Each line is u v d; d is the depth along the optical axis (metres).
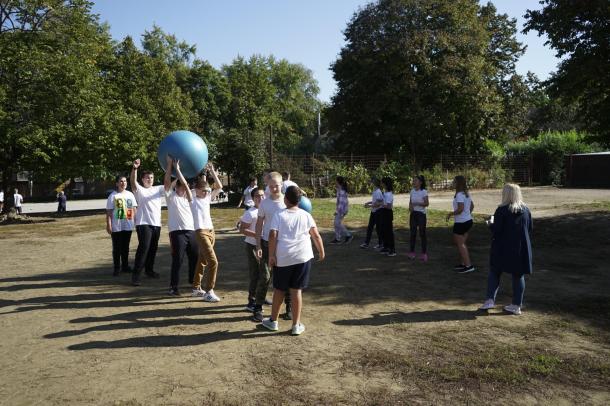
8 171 21.08
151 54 51.34
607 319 5.62
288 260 5.03
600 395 3.72
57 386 3.88
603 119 14.71
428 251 10.46
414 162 34.09
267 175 5.73
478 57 36.59
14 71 19.66
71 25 22.30
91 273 8.42
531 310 5.99
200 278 6.71
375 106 36.03
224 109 49.41
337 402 3.60
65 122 21.19
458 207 8.14
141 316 5.79
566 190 29.95
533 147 38.09
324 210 19.55
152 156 27.66
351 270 8.52
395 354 4.55
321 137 68.00
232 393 3.75
